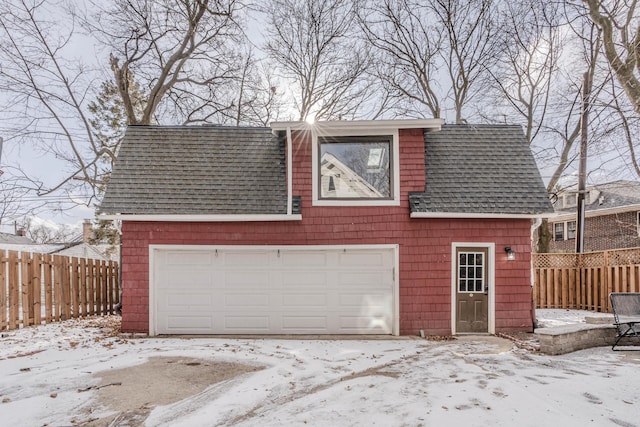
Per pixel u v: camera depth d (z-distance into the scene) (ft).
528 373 17.71
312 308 28.66
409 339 26.89
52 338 25.22
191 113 52.11
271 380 17.21
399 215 28.71
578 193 41.70
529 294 28.50
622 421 12.39
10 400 14.74
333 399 14.82
